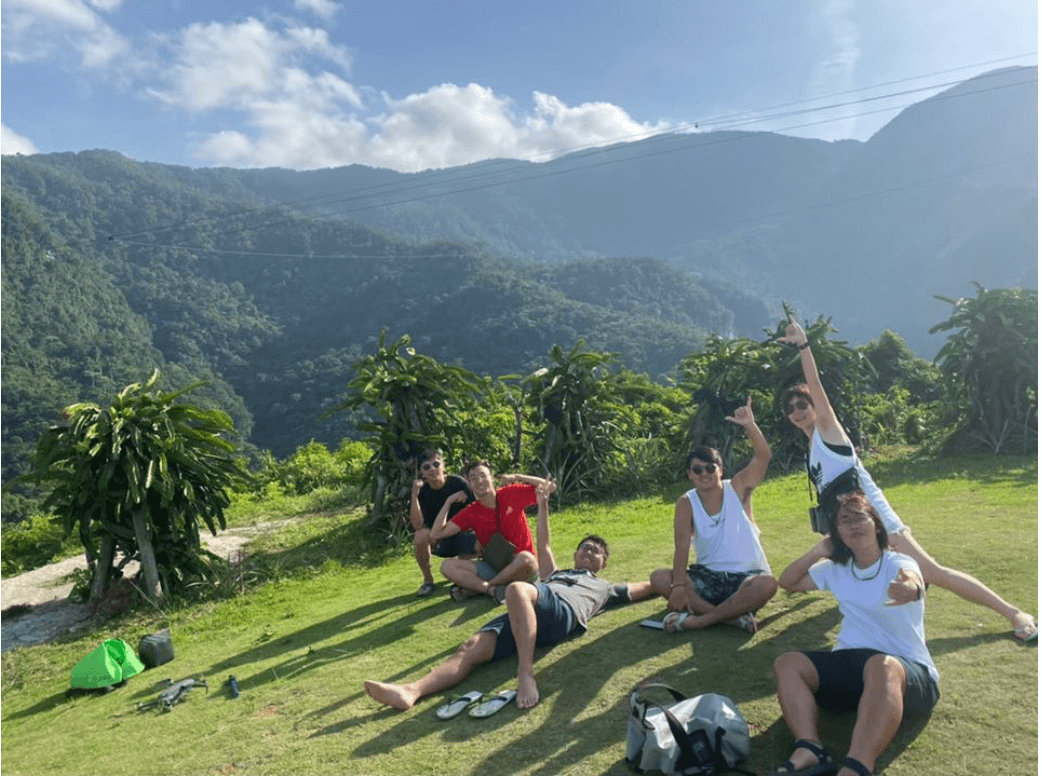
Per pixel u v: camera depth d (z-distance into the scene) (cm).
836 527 359
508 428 1398
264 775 368
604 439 1270
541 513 601
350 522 1243
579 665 441
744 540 473
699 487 480
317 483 1767
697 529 483
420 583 762
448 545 663
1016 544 557
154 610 884
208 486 984
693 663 423
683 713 326
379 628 600
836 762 309
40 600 1027
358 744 386
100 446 887
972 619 435
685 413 1480
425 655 508
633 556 695
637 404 1564
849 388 1404
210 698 506
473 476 596
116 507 928
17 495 5075
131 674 624
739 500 479
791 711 322
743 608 457
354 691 463
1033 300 1184
